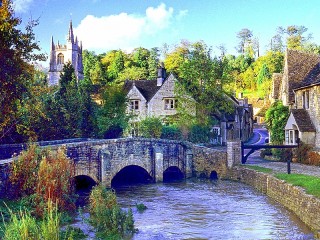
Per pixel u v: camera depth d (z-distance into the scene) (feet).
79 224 64.28
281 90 157.79
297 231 61.21
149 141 118.11
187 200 89.71
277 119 139.54
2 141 108.17
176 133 167.94
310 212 62.54
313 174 90.33
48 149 74.74
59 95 143.74
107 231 60.23
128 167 129.90
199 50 192.75
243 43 516.32
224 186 110.11
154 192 101.60
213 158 127.44
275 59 417.69
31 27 98.68
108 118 154.30
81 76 417.69
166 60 384.47
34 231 42.32
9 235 41.68
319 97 118.11
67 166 72.90
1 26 88.22
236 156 124.36
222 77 191.42
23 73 100.01
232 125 214.90
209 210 78.64
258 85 406.21
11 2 92.89
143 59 404.77
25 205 65.72
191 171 130.11
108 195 69.26
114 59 400.47
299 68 143.23
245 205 82.33
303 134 120.98
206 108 184.55
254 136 258.37
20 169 69.56
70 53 418.51
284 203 79.15
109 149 104.01
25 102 114.52
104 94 164.25
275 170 103.14
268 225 65.51
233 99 238.89
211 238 59.11
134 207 82.43
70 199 72.49
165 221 70.08
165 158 123.03
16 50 96.37
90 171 98.73
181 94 182.39
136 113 194.49
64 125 138.00
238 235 60.29
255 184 103.96
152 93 197.98
